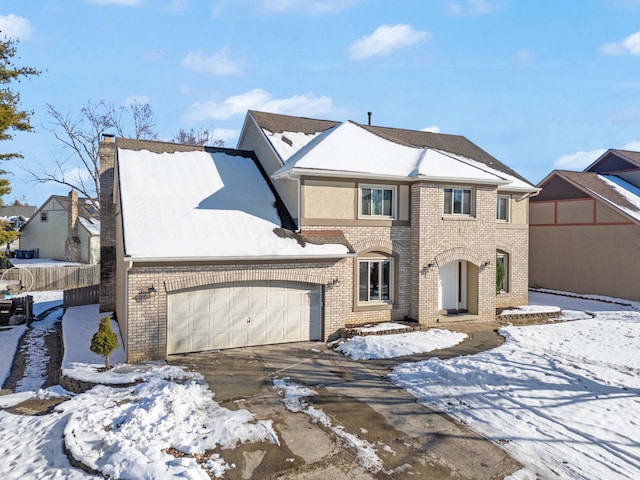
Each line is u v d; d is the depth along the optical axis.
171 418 8.11
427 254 16.17
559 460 7.05
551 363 11.69
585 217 24.33
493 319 17.55
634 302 21.66
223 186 16.23
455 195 16.92
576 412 8.80
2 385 11.94
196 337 12.94
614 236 22.92
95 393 9.75
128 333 11.88
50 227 46.50
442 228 16.47
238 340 13.48
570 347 13.53
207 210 14.49
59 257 45.72
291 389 10.02
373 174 15.28
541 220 26.77
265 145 18.11
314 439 7.66
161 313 12.26
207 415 8.51
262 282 13.77
